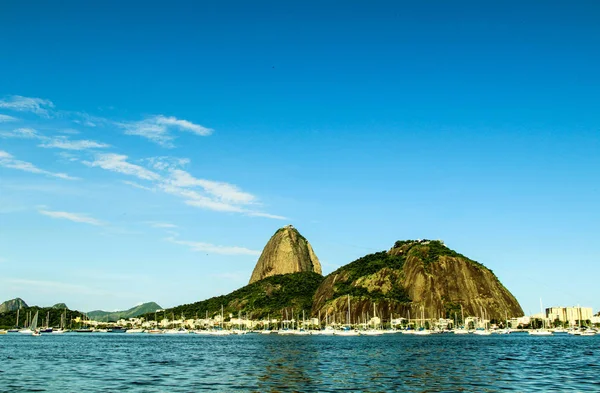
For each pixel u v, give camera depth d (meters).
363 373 85.19
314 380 76.19
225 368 95.19
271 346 178.75
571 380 75.94
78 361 114.50
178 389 67.75
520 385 70.75
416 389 67.12
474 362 105.94
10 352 149.25
